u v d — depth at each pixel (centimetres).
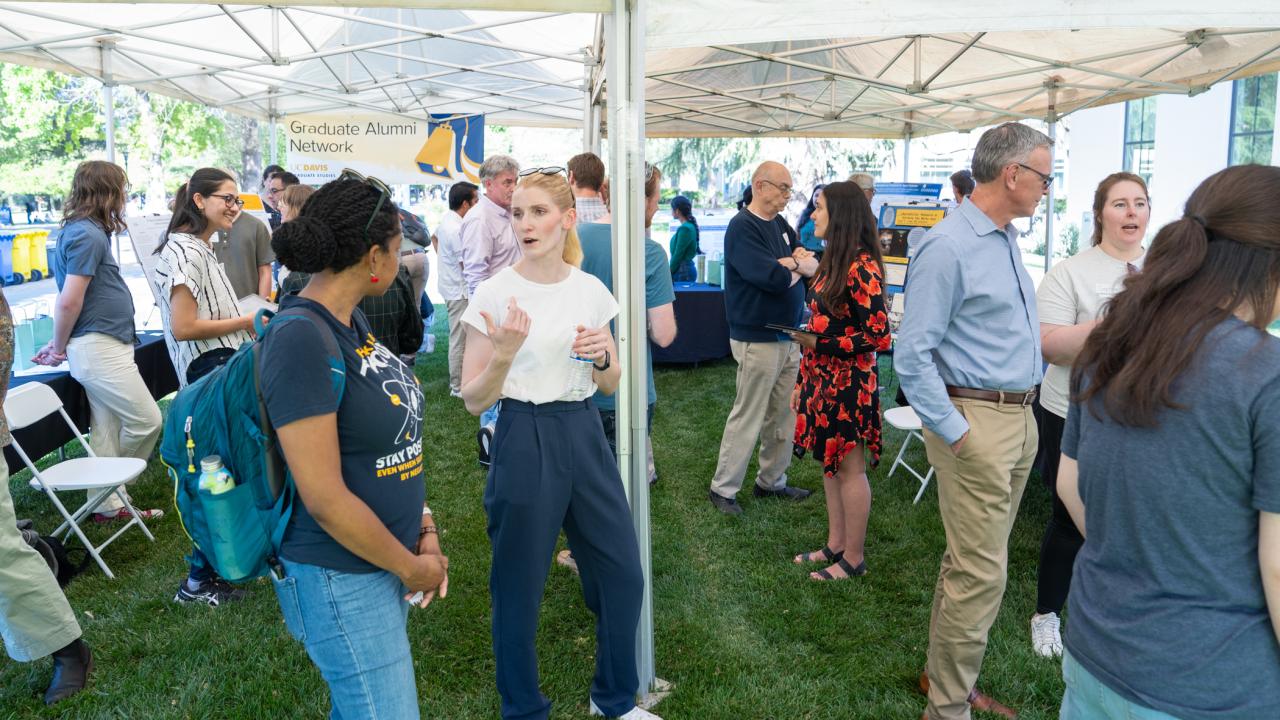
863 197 330
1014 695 277
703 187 2506
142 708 270
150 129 2055
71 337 390
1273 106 866
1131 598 135
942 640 249
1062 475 163
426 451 545
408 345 376
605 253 326
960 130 815
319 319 157
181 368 348
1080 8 236
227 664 296
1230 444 123
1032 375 241
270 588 351
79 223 381
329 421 153
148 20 593
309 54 613
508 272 230
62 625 267
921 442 575
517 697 243
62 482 354
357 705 169
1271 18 235
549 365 225
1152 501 130
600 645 256
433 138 926
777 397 448
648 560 268
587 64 645
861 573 367
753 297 415
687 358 804
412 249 768
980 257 234
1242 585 127
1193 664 128
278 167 737
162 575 366
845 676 290
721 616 333
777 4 236
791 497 466
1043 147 228
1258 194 128
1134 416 131
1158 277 133
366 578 167
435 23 719
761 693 279
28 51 551
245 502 162
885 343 331
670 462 531
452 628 322
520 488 225
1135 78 520
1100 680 139
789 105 821
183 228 339
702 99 790
